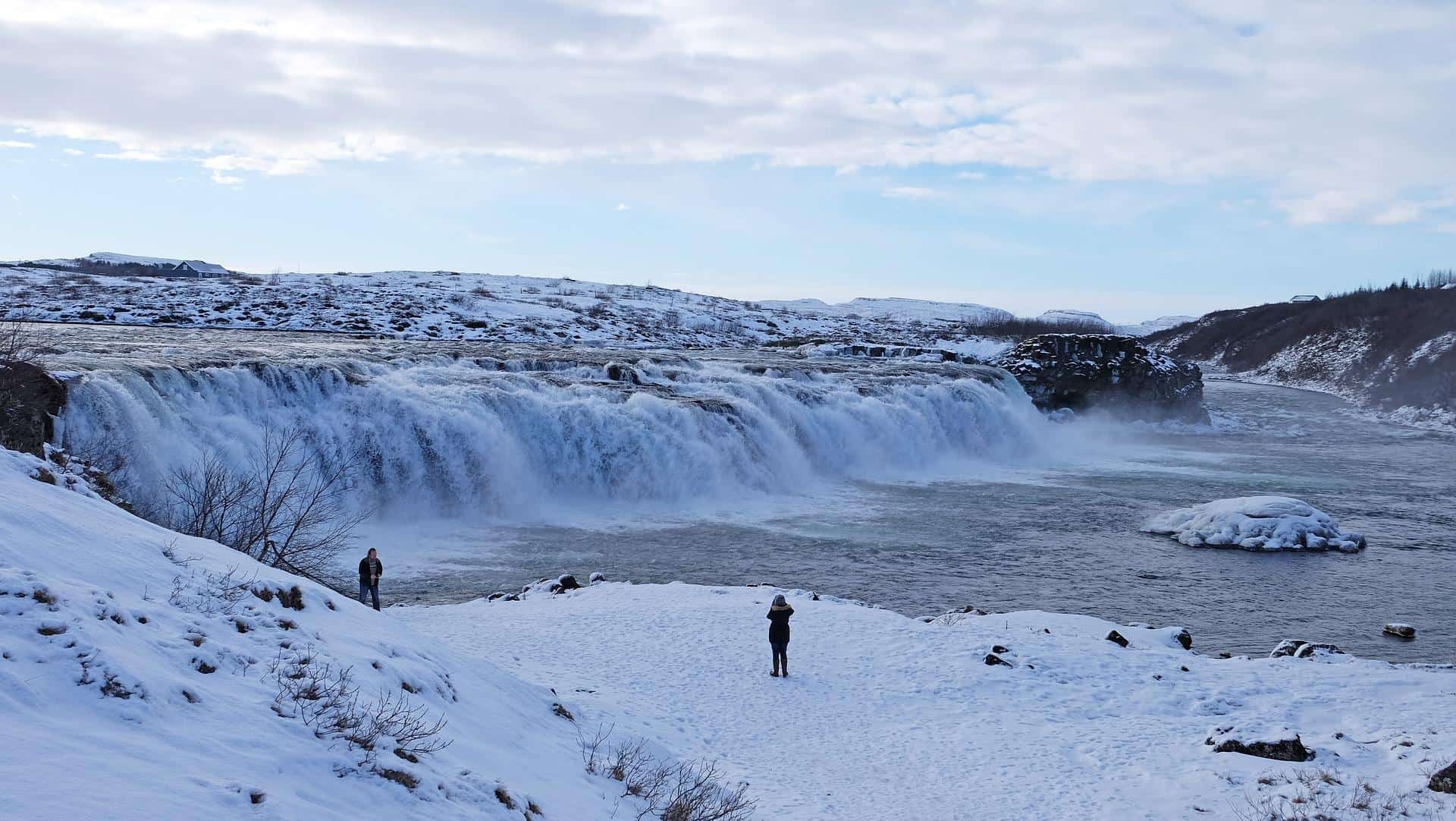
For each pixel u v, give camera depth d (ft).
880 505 133.08
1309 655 67.56
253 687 30.22
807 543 108.68
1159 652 64.80
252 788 23.59
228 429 103.40
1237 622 82.58
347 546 97.96
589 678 54.60
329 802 25.18
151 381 100.22
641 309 409.90
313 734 28.32
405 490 112.16
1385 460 189.88
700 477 131.54
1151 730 50.26
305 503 100.89
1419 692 56.13
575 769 36.73
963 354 279.90
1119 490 148.97
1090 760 45.96
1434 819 37.32
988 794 41.63
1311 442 221.25
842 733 49.42
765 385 165.07
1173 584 94.58
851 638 65.10
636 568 95.61
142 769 22.86
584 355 196.65
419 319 283.18
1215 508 117.50
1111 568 100.17
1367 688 56.75
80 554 34.04
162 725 25.68
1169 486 154.10
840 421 161.89
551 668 55.93
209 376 106.11
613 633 64.90
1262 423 255.91
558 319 323.37
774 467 143.23
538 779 33.45
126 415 91.56
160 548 38.52
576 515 118.73
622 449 127.85
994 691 55.88
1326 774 42.52
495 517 116.16
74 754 22.41
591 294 465.47
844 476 156.66
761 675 57.67
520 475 121.19
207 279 361.10
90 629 28.25
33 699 24.44
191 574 36.94
